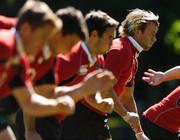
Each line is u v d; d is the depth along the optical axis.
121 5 51.12
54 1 49.56
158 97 52.00
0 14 49.81
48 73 14.61
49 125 15.89
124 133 46.25
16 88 12.89
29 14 12.66
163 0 52.72
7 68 12.82
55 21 12.75
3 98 14.20
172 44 52.69
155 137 21.19
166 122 18.06
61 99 13.12
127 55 16.78
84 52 15.84
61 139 16.64
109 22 15.80
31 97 12.92
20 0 50.09
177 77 17.94
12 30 13.21
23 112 15.64
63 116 15.98
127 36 17.23
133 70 17.47
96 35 15.80
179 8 53.09
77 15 14.26
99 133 16.77
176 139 18.19
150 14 17.34
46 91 14.66
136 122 17.39
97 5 50.72
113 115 47.62
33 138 15.70
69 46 14.32
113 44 16.86
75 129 16.58
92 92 14.01
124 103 18.42
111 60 16.59
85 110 16.56
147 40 17.27
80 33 14.26
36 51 13.10
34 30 12.70
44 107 12.92
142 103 52.38
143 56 51.38
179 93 17.97
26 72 12.92
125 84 17.52
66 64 15.62
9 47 12.72
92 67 16.02
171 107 18.00
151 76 18.02
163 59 52.44
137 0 51.53
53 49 14.20
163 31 52.75
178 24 53.00
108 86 13.82
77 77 15.87
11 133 15.22
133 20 17.19
